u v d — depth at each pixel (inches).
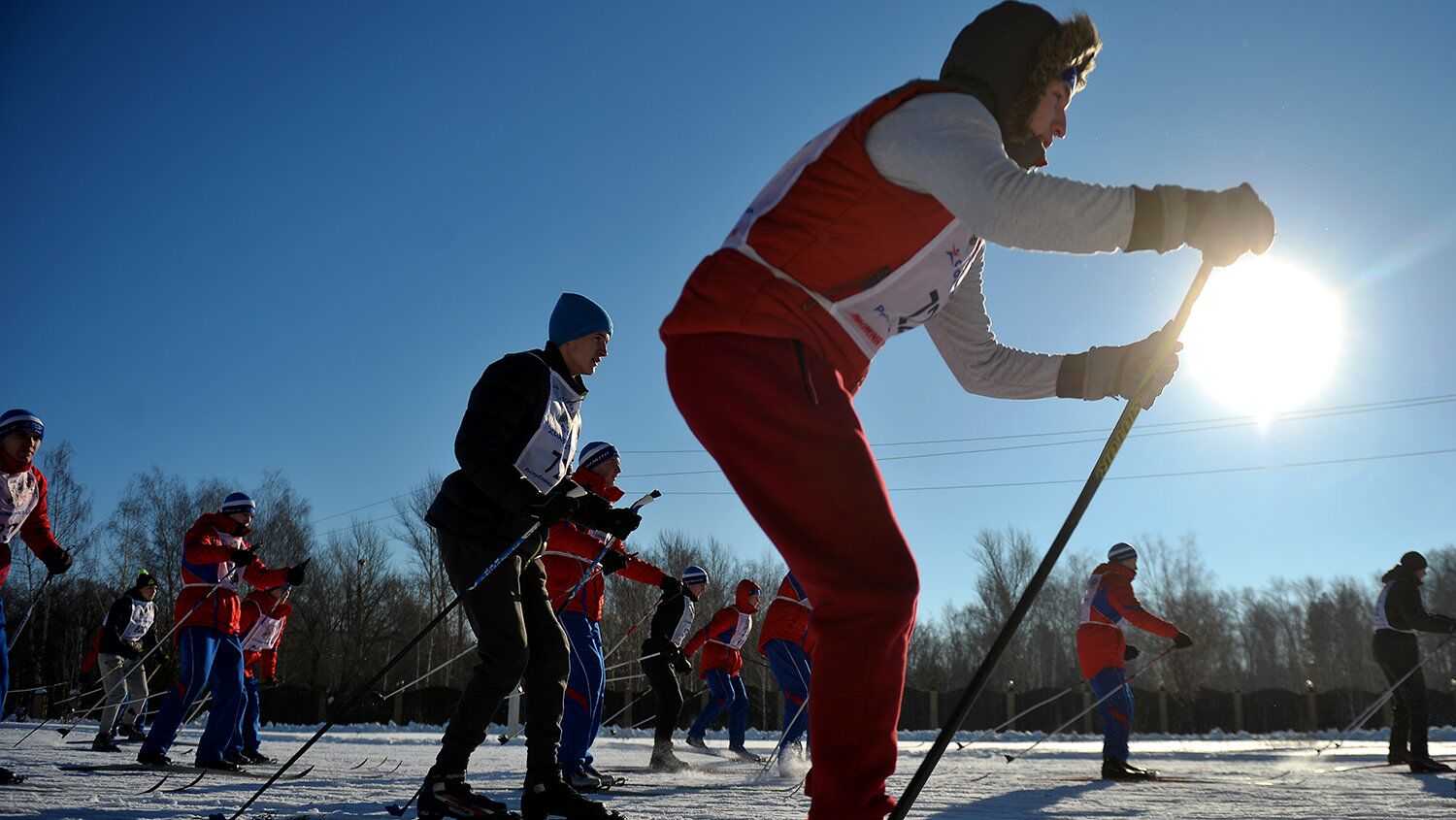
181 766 252.4
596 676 216.1
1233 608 2405.3
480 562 140.6
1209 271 67.2
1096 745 706.2
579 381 155.9
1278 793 235.6
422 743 539.8
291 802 173.3
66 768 237.1
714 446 63.9
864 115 64.1
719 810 168.6
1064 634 2101.4
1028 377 84.0
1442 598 2084.2
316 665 1569.9
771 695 1136.2
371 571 1615.4
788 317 63.3
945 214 65.8
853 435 62.4
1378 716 1268.5
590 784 211.9
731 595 1720.0
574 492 131.8
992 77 68.6
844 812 60.6
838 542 60.8
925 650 2055.9
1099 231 59.0
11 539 202.2
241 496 260.8
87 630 1314.0
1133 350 81.4
